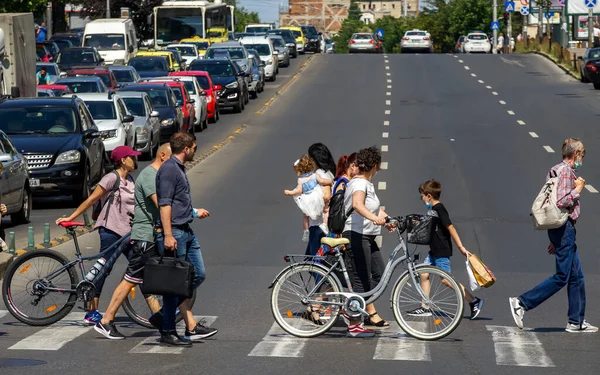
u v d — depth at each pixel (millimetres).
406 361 19734
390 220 22016
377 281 22656
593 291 27828
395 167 55781
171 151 21516
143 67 99250
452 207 43344
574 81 107812
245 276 29578
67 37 136250
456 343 21453
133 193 22766
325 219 25172
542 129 72375
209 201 45000
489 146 64250
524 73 116938
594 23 150750
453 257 33281
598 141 65688
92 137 47062
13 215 40406
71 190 45625
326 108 89500
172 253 21312
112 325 21719
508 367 19281
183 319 22422
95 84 73250
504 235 37031
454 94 97625
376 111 85938
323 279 22000
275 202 44656
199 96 76812
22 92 58938
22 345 20984
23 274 22766
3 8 109938
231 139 70562
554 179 22422
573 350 20812
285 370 18984
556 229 22500
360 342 21500
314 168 24891
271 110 89688
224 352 20500
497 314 24844
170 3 126938
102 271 22531
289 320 22156
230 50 103000
